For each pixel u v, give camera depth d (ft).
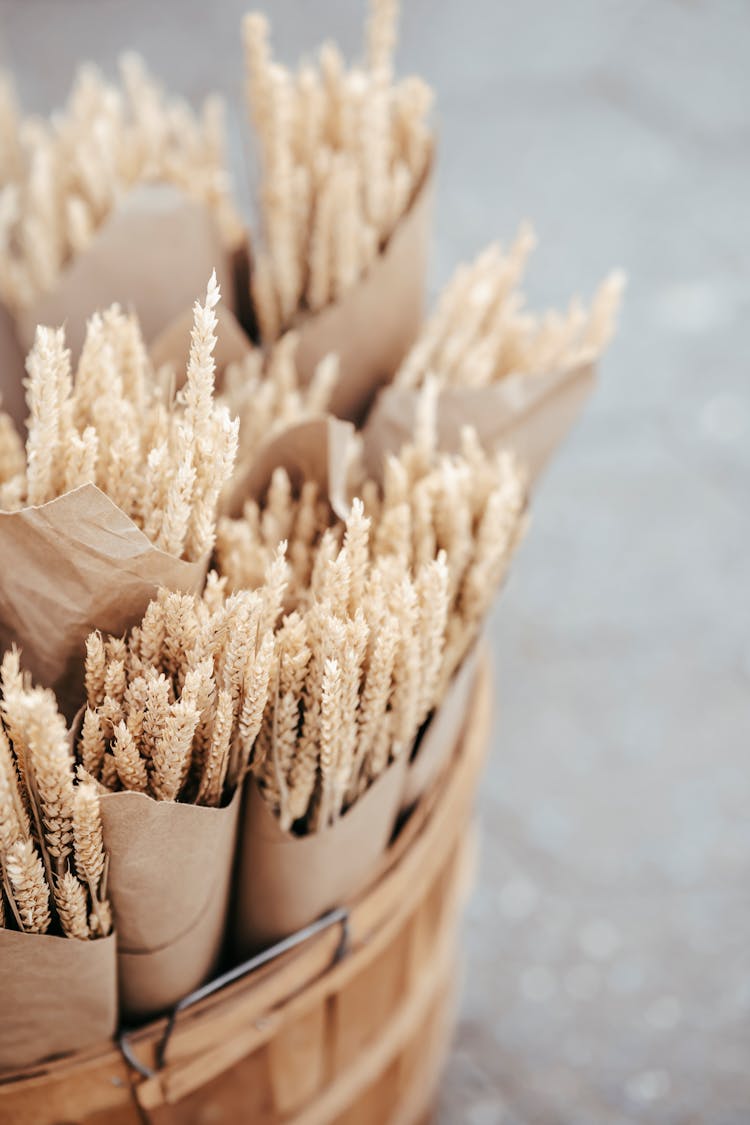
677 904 7.07
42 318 4.71
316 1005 4.36
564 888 7.15
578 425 9.94
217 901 4.11
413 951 4.71
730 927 6.96
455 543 4.15
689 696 8.13
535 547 9.07
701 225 11.82
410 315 4.82
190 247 4.66
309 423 4.16
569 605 8.69
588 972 6.78
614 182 12.31
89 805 3.62
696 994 6.68
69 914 3.80
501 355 4.72
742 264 11.39
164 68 13.39
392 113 4.80
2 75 5.04
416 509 4.20
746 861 7.25
